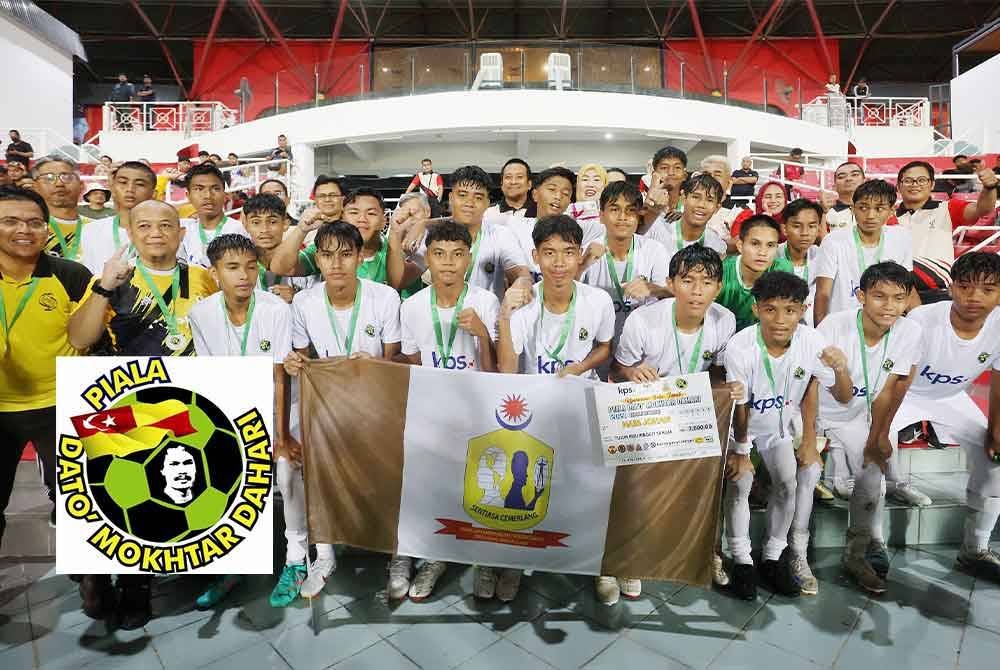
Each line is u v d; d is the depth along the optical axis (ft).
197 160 27.78
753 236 9.02
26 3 32.09
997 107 32.91
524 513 7.43
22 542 9.04
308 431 7.47
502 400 7.34
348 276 7.95
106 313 7.95
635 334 8.25
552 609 7.66
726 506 8.20
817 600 7.86
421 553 7.59
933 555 9.09
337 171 40.09
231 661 6.61
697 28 50.90
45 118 33.47
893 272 7.95
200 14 53.78
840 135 39.70
